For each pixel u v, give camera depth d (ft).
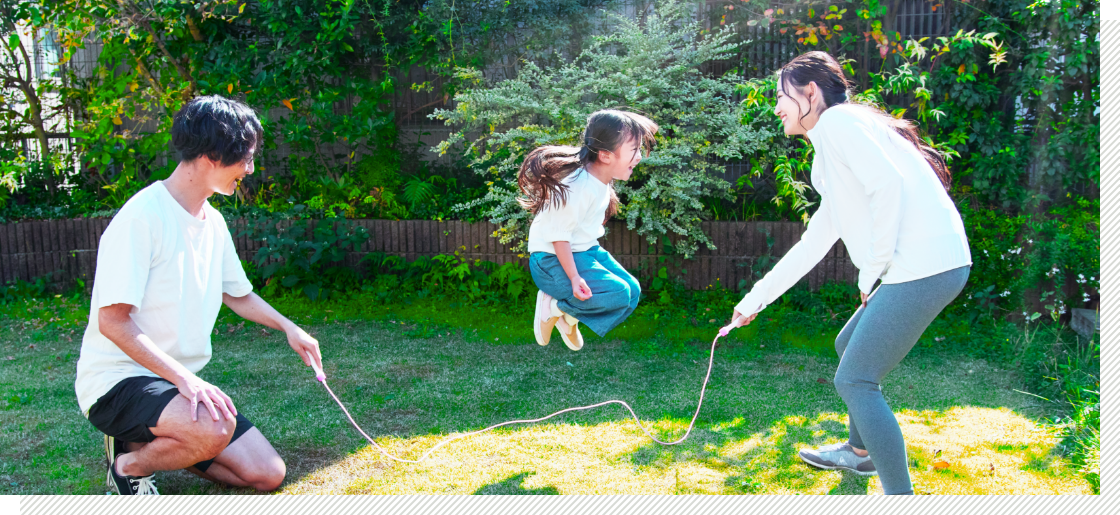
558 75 19.71
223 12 19.77
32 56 22.94
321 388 12.01
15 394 11.62
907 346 7.13
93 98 21.65
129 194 21.25
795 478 8.59
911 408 10.90
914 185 7.00
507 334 15.40
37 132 22.16
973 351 13.80
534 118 19.85
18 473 8.73
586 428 10.19
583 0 20.25
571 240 9.15
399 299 18.17
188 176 7.56
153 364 7.18
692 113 17.38
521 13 19.60
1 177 19.35
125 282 6.98
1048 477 8.46
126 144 20.31
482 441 9.73
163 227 7.37
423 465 9.00
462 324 16.25
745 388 11.94
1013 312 15.26
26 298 18.60
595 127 8.81
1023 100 18.04
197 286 7.84
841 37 18.04
